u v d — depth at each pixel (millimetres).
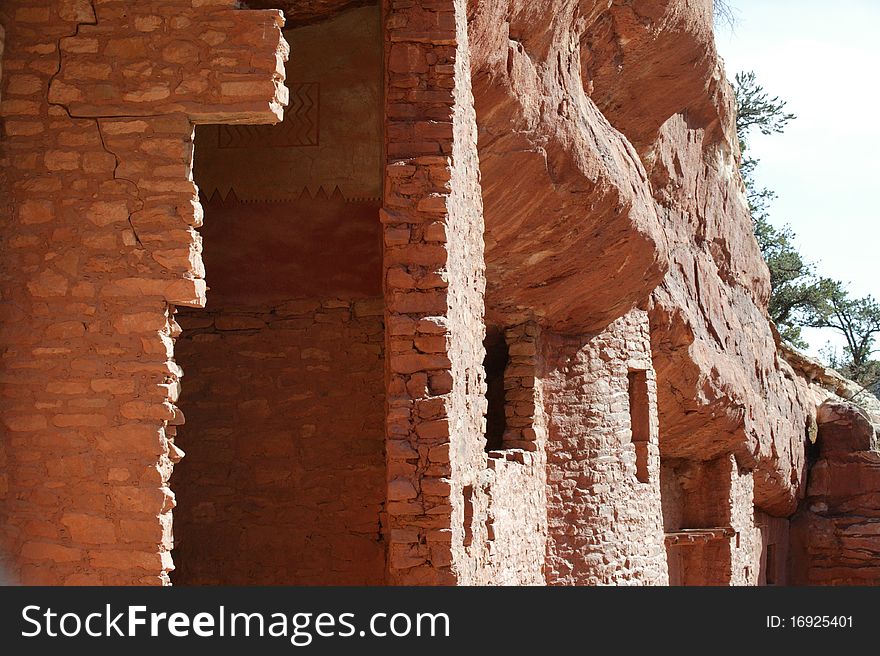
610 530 14969
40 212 7785
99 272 7742
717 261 21297
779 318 38094
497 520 11570
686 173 19312
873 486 25938
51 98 7863
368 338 11266
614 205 13539
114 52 7898
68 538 7590
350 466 11148
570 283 14086
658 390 18500
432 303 8836
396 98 9266
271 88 7863
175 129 7832
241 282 11328
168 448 7711
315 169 11227
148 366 7680
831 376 28953
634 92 16406
